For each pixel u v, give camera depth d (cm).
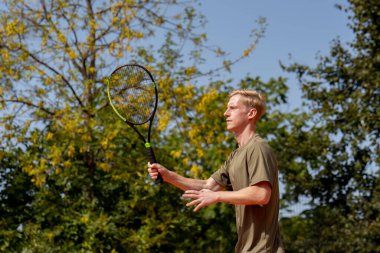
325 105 1450
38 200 1289
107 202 1324
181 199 1364
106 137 1211
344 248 1373
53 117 1234
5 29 1238
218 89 1362
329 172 1438
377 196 1325
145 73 518
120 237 1238
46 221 1305
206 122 1302
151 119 504
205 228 1431
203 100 1225
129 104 514
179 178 457
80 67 1301
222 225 1403
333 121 1441
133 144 1332
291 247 1472
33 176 1276
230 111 417
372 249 1341
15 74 1213
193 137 1247
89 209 1255
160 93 1252
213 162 1286
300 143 1446
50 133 1174
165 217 1280
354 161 1423
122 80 521
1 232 1210
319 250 1429
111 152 1226
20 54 1247
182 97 1250
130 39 1244
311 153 1434
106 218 1199
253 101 414
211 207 1345
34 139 1216
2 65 1202
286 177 1477
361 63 1412
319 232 1436
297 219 1524
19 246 1234
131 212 1272
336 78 1459
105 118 1249
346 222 1386
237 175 404
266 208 395
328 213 1433
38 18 1265
